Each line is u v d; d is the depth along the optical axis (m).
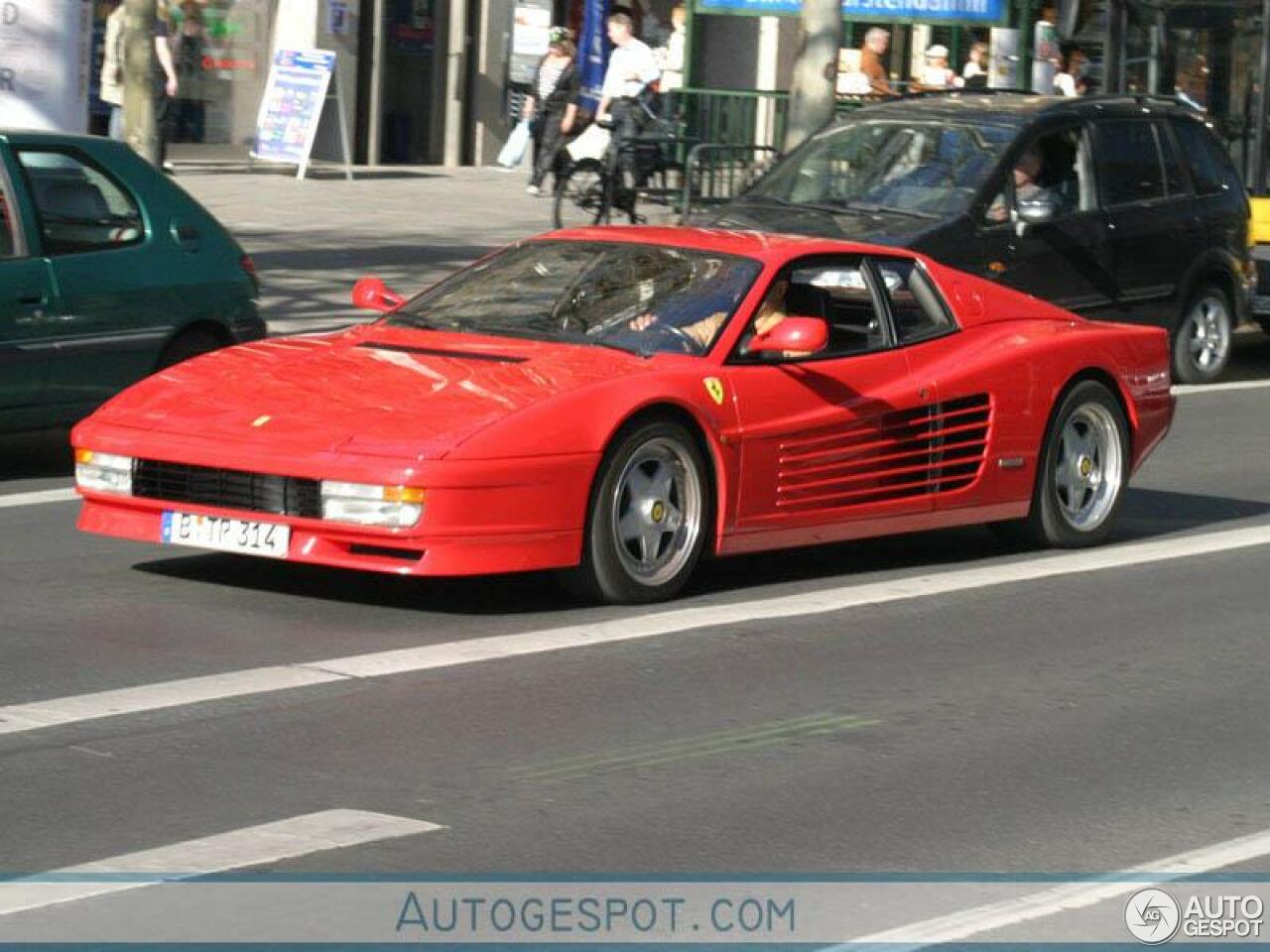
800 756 9.62
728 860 8.19
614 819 8.63
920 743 9.90
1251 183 28.84
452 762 9.35
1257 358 27.14
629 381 12.17
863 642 11.85
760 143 33.69
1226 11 29.11
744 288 13.06
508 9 41.81
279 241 29.16
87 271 16.23
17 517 14.79
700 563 13.94
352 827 8.43
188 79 36.84
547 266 13.68
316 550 11.58
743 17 39.72
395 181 37.56
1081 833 8.66
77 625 11.59
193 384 12.54
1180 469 18.52
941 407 13.66
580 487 11.83
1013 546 14.84
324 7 38.12
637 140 31.12
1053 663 11.52
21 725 9.69
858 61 34.31
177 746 9.45
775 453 12.80
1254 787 9.37
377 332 13.32
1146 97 23.59
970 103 22.72
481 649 11.30
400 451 11.40
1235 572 14.16
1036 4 34.44
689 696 10.56
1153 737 10.13
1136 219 22.73
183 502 11.95
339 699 10.27
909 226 20.80
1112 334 14.89
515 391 11.96
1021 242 21.39
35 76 22.58
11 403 15.79
